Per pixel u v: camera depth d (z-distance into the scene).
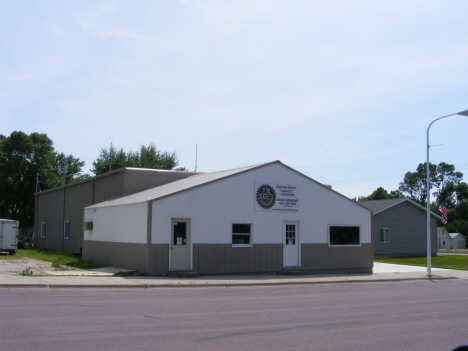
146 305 11.92
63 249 37.47
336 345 8.09
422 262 36.09
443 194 108.94
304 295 15.44
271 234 22.80
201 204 20.86
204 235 20.83
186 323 9.62
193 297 14.00
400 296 15.78
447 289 18.64
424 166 107.38
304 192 24.09
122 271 19.81
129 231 21.23
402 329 9.76
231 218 21.64
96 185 32.56
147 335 8.35
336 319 10.73
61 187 38.91
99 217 25.06
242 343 7.99
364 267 25.80
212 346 7.70
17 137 56.75
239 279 19.67
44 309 10.62
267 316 10.86
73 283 15.70
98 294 13.89
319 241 24.34
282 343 8.09
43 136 59.28
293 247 23.55
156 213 19.69
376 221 43.56
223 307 12.10
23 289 14.38
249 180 22.38
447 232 96.31
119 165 66.06
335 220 25.05
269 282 18.94
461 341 8.70
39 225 44.34
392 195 105.88
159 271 19.55
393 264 32.75
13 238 32.66
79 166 67.81
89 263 23.95
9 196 55.72
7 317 9.54
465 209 104.75
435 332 9.53
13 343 7.42
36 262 25.62
